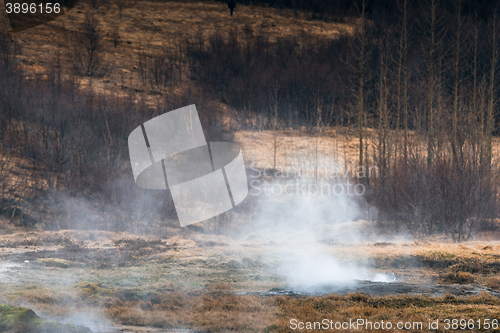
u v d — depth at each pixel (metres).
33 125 125.69
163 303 40.00
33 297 39.59
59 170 117.25
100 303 39.09
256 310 37.97
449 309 38.41
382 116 134.25
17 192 112.69
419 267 60.78
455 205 85.56
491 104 122.94
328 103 197.62
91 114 130.12
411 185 93.12
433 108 138.50
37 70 193.00
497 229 87.88
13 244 78.00
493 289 47.84
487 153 110.75
